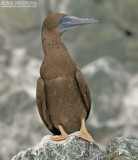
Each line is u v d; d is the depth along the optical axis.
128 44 29.23
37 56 29.66
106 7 30.02
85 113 10.34
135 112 24.88
